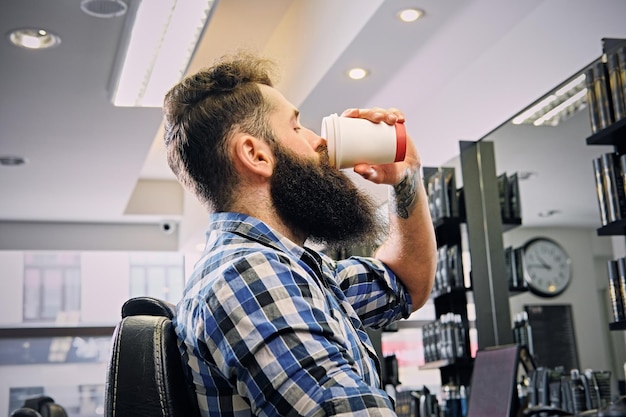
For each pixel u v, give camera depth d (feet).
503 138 13.00
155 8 11.25
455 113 14.17
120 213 23.81
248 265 2.67
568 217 11.53
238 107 3.18
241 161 3.12
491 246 13.47
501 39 12.62
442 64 13.41
